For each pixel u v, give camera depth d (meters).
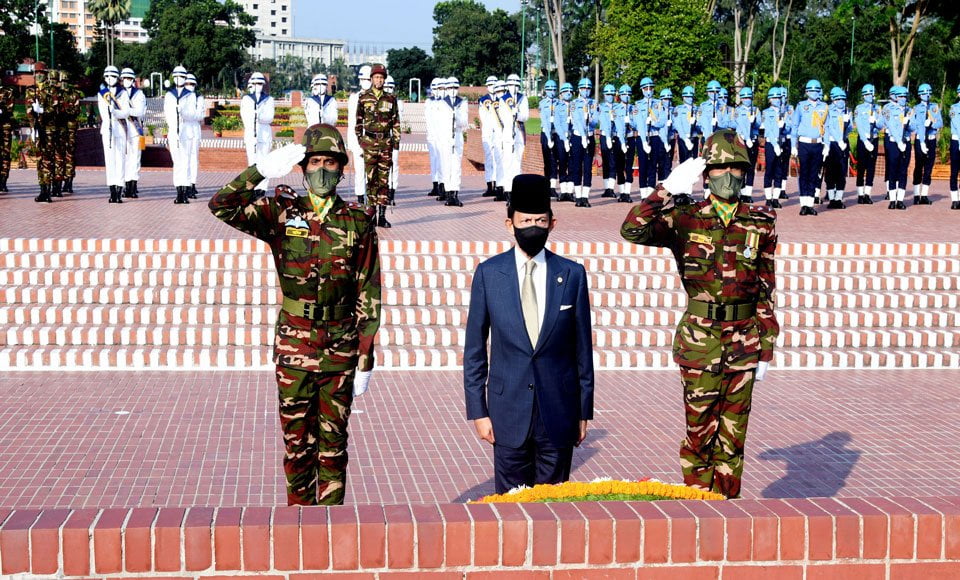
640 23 38.50
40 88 15.81
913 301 11.72
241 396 8.80
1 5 75.69
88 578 3.38
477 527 3.49
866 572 3.63
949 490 6.77
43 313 10.34
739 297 5.32
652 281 11.62
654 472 7.02
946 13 43.16
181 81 16.11
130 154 16.78
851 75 53.34
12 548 3.34
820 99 16.28
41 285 10.94
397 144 13.64
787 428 8.21
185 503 6.20
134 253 11.58
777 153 17.56
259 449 7.31
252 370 9.80
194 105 16.25
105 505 6.12
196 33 90.69
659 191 5.25
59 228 12.71
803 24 69.50
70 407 8.32
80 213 14.53
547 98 18.52
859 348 10.88
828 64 58.56
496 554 3.50
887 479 6.98
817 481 6.93
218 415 8.19
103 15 89.12
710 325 5.37
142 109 16.44
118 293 10.72
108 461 6.96
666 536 3.55
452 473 6.92
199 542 3.40
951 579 3.66
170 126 16.03
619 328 10.85
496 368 5.04
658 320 11.05
